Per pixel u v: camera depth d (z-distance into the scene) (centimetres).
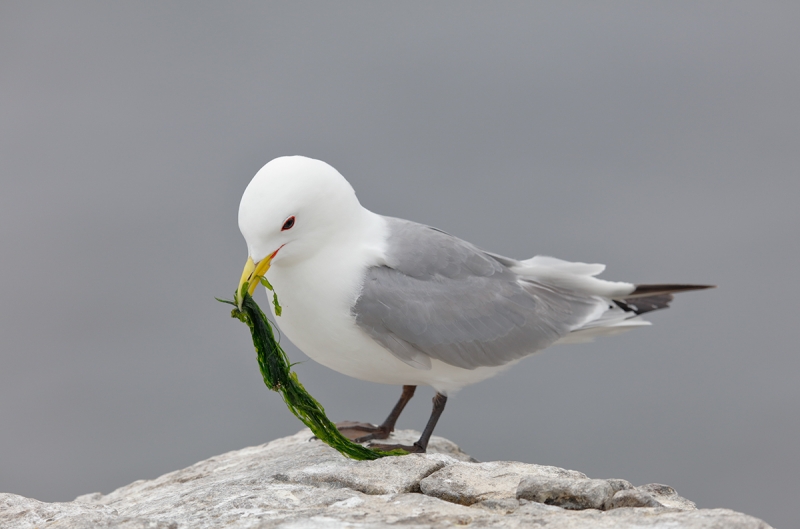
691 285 1334
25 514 854
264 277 1132
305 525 748
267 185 1053
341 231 1112
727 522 707
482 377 1216
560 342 1314
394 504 824
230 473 1076
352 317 1108
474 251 1241
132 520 797
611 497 816
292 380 1009
